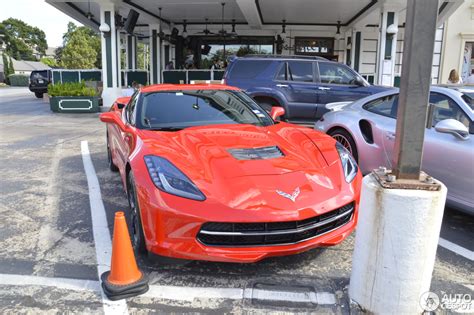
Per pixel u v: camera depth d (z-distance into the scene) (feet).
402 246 7.12
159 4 48.29
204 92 14.57
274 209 8.58
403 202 6.94
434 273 9.62
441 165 12.57
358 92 26.91
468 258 10.47
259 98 27.89
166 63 68.18
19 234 11.73
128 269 8.54
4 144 25.76
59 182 17.10
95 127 33.55
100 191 15.83
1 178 17.74
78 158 21.74
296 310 8.06
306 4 45.16
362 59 59.88
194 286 8.92
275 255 8.82
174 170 9.36
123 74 61.77
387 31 41.68
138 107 13.24
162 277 9.29
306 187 9.26
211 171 9.50
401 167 7.25
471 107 12.87
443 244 11.31
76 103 43.73
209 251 8.59
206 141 11.03
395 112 15.29
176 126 12.51
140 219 9.50
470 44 52.06
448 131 11.59
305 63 27.81
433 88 14.17
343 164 10.55
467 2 50.78
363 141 15.81
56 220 12.84
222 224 8.52
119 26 46.80
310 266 9.86
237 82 28.02
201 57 64.64
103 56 46.57
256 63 28.19
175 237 8.72
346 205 9.62
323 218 9.14
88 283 9.01
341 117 17.13
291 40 61.52
